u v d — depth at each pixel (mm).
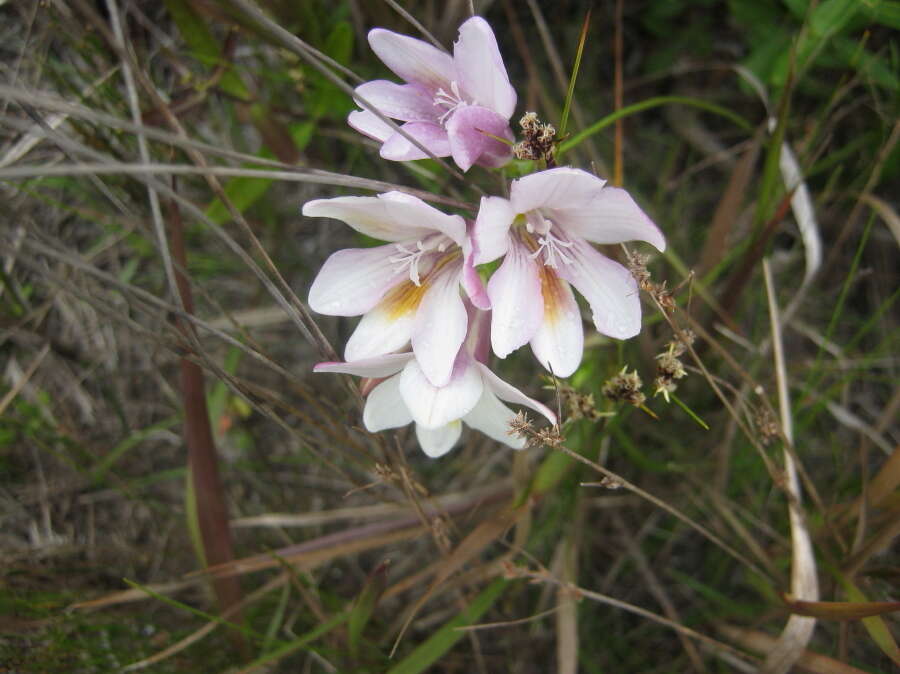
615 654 329
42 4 287
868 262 371
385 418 215
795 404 320
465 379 201
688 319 234
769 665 248
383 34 203
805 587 243
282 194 380
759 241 275
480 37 190
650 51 389
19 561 323
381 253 211
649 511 341
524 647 328
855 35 341
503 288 195
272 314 359
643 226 191
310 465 361
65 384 366
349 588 351
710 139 385
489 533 248
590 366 275
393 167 366
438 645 259
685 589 337
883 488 254
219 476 275
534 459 337
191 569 339
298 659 313
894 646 232
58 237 367
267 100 349
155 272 373
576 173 178
